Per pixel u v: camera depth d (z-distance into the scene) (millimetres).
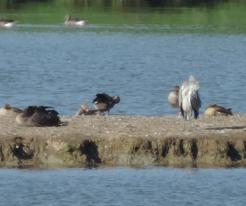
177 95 40844
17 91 54875
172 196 29734
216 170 31938
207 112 38344
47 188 30141
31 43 87312
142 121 35469
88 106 43781
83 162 32094
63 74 64562
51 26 101750
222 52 82375
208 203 29109
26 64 70875
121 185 30500
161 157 32312
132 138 32406
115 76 63844
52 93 54219
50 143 32250
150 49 84000
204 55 79875
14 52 79750
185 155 32344
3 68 67812
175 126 34375
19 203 28891
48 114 34000
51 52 80438
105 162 32219
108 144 32344
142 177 31109
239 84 59531
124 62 73625
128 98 51938
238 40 92125
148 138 32469
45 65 70375
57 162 32125
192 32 97750
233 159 32500
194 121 35531
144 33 96375
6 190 29953
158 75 64938
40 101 50781
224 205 29047
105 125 34406
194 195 29594
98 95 40062
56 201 29219
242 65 72438
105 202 29156
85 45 86562
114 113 45344
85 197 29281
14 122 34688
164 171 31812
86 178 30922
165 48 85062
